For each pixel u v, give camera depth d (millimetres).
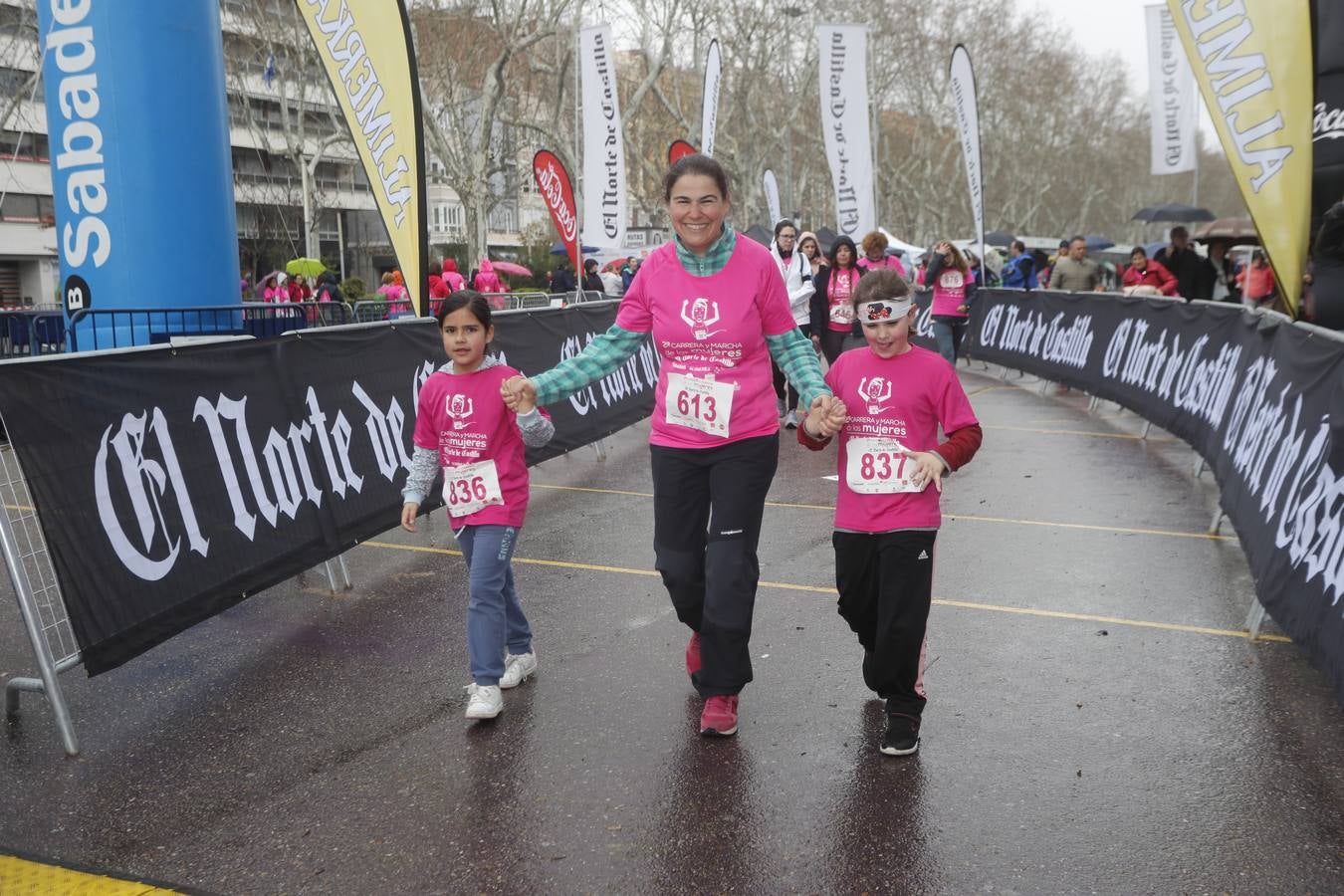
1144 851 3031
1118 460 8867
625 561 6066
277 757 3730
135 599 4195
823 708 4027
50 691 3805
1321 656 3852
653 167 45406
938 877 2926
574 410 9039
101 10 8258
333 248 56938
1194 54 6758
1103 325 11789
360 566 6039
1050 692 4145
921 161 60719
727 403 3625
